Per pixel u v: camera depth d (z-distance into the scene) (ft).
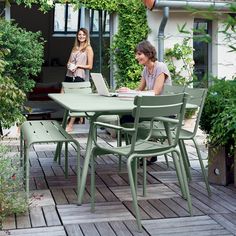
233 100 5.06
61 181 15.23
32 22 36.52
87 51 25.39
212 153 14.66
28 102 31.17
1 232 10.32
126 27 26.27
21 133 16.29
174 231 10.48
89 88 19.47
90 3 25.54
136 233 10.34
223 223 11.06
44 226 10.78
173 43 26.94
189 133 14.47
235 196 13.46
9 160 12.18
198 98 13.73
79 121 26.91
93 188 11.93
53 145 22.33
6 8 25.21
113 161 18.49
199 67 27.84
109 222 11.10
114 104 13.17
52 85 32.37
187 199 11.78
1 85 17.65
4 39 23.00
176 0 25.27
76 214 11.69
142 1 26.04
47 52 37.14
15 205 11.42
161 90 16.28
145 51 16.51
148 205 12.54
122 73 26.53
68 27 32.58
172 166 17.58
